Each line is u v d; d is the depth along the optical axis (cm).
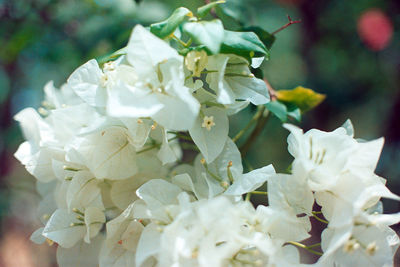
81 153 33
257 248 30
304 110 39
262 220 30
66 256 34
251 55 32
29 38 50
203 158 33
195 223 29
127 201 34
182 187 32
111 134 33
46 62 53
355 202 30
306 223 31
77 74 32
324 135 31
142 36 30
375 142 31
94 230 34
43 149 35
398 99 81
